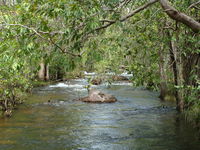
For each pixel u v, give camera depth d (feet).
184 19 14.90
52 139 27.32
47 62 14.96
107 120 36.14
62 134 29.19
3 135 28.40
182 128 31.07
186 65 32.04
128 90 71.77
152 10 25.29
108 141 26.76
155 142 26.23
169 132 29.60
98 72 33.40
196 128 30.25
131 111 42.52
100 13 15.14
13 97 45.19
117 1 14.67
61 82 96.02
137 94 63.67
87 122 35.01
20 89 51.83
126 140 27.02
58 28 15.61
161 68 42.29
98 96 52.85
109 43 26.13
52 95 61.57
